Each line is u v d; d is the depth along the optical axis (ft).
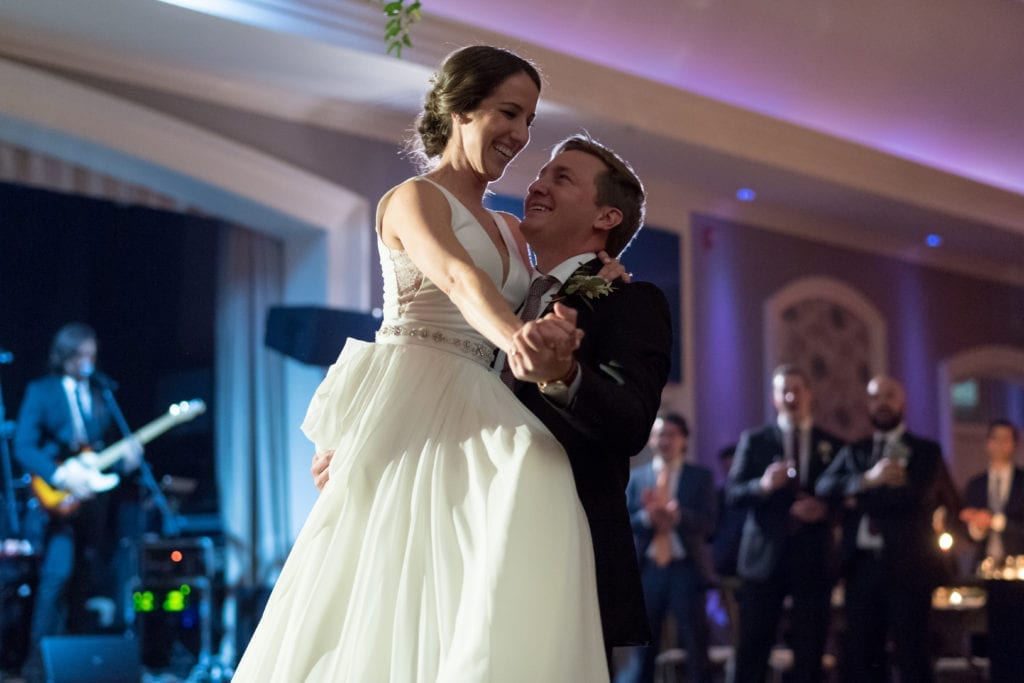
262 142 24.07
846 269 34.22
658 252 29.76
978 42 30.94
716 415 30.66
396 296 7.57
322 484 7.89
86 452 23.63
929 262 36.55
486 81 7.54
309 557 7.22
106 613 23.62
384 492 7.10
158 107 22.79
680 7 26.02
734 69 27.30
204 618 23.45
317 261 25.27
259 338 26.12
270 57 22.13
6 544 22.58
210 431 26.55
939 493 22.15
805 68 28.40
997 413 41.42
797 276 32.91
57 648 20.07
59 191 23.16
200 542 23.82
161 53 22.07
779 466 21.81
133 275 26.71
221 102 23.53
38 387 23.81
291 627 7.00
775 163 27.84
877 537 21.35
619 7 25.12
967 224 33.45
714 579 23.17
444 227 7.11
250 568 26.05
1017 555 23.61
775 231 32.48
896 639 21.11
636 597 7.66
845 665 21.59
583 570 6.87
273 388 26.45
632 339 7.59
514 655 6.48
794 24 27.84
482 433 7.17
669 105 25.44
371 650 6.73
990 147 32.60
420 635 6.77
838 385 33.68
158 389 26.71
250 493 26.30
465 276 6.73
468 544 6.84
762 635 21.65
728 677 22.65
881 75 29.86
